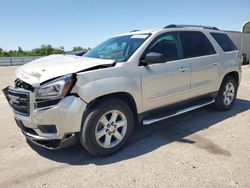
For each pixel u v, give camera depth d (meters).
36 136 3.50
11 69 19.39
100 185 2.98
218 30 5.75
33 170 3.37
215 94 5.42
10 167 3.46
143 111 4.09
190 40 4.88
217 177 3.05
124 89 3.69
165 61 4.29
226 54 5.54
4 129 4.95
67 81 3.22
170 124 4.97
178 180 3.02
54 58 4.24
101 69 3.53
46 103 3.27
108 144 3.68
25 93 3.38
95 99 3.49
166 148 3.90
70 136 3.39
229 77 5.70
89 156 3.72
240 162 3.40
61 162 3.57
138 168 3.33
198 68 4.82
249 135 4.34
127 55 4.02
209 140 4.16
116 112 3.70
